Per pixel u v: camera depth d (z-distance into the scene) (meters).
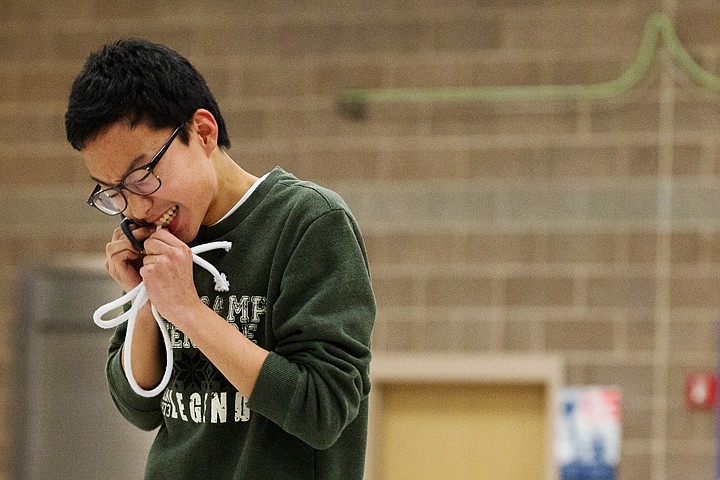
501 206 11.53
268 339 3.44
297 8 11.94
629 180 11.36
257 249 3.47
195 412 3.49
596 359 11.36
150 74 3.18
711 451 11.12
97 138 3.13
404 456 12.00
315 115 11.87
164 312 3.21
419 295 11.69
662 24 11.29
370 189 11.76
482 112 11.58
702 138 11.24
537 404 11.77
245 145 11.95
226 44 12.03
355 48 11.83
